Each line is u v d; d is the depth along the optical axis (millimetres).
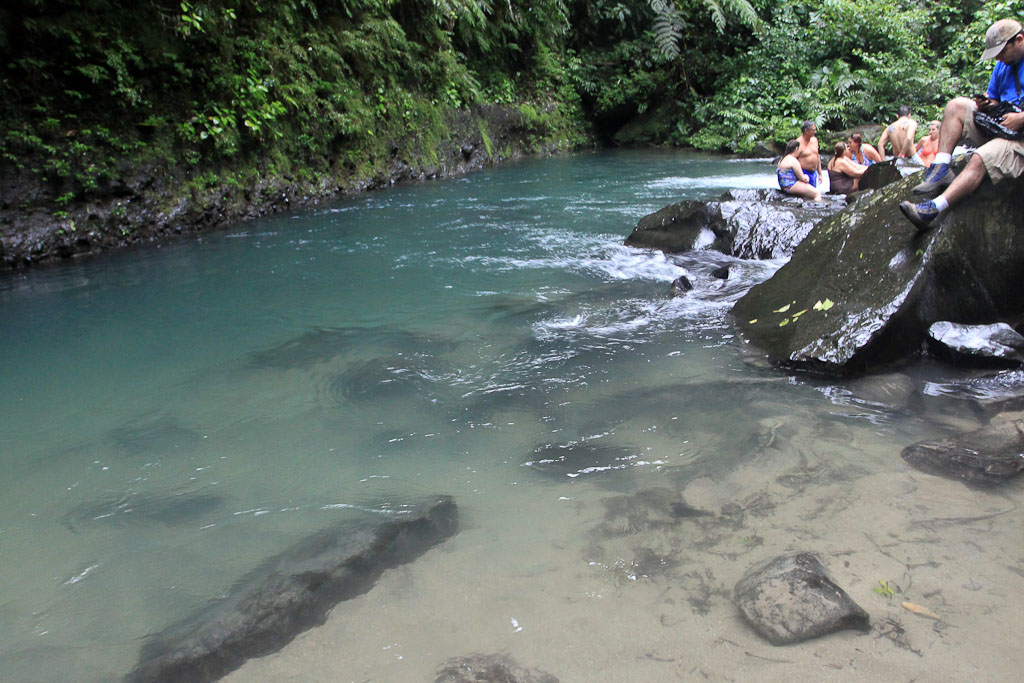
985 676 1939
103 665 2150
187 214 9164
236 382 4414
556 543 2666
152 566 2623
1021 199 4570
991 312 4594
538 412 3869
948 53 20641
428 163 14547
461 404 4008
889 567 2406
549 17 20188
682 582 2400
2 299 6406
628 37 23547
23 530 2881
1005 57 4527
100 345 5156
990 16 18812
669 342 4957
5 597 2479
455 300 6133
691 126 22094
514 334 5211
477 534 2746
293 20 11562
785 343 4562
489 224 9680
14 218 7504
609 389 4156
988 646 2045
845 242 5059
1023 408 3662
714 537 2645
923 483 2938
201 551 2701
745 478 3053
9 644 2252
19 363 4820
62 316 5859
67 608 2416
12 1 7508
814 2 21953
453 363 4656
